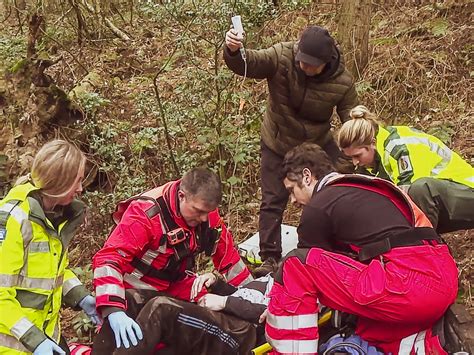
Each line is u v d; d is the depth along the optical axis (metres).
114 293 3.20
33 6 8.75
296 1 7.75
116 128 6.33
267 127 4.50
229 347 3.43
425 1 7.60
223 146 5.99
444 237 4.82
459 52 6.68
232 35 4.14
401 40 7.05
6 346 2.86
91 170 5.92
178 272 3.53
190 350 3.41
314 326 3.08
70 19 9.60
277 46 4.31
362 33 6.59
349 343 3.17
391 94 6.43
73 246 5.66
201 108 6.29
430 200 3.55
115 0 10.47
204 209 3.25
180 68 7.69
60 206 2.97
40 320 2.96
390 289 2.93
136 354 3.18
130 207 3.34
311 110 4.34
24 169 5.84
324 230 3.07
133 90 7.47
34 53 6.13
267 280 3.69
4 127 6.04
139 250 3.32
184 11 6.90
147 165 6.01
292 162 3.27
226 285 3.69
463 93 6.34
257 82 6.88
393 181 3.66
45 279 2.90
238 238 5.42
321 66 4.15
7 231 2.78
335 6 7.81
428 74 6.50
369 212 3.05
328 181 3.17
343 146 3.65
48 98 6.00
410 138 3.70
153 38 8.84
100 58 8.58
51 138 6.04
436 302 2.97
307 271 3.04
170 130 6.12
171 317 3.30
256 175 5.96
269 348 3.40
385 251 2.99
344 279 3.00
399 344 3.11
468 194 3.61
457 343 3.19
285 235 4.92
